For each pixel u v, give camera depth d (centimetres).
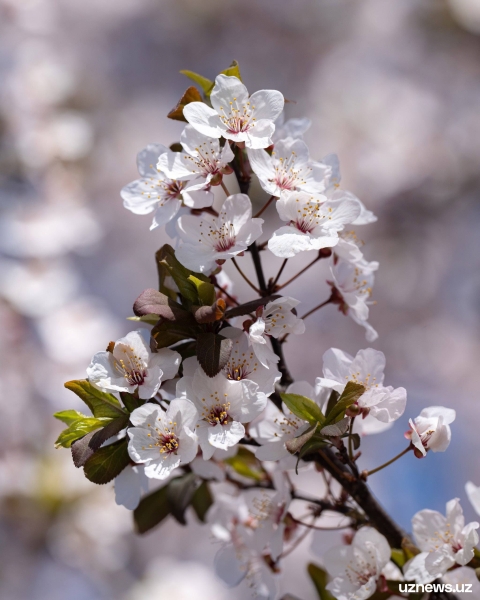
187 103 55
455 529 54
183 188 55
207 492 60
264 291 55
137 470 54
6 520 92
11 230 105
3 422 95
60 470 93
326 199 53
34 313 101
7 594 95
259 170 54
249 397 52
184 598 105
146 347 53
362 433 56
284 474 56
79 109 150
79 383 53
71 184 112
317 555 58
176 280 53
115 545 98
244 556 58
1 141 109
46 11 135
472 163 155
